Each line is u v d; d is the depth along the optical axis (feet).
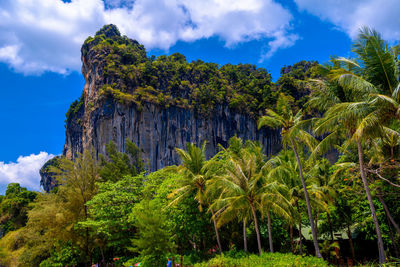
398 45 43.65
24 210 210.18
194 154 81.00
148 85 346.13
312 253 93.61
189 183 78.43
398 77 44.45
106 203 87.76
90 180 99.71
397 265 42.73
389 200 63.41
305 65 440.45
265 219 87.81
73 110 461.37
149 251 59.72
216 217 79.82
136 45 460.55
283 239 94.22
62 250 95.40
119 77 331.98
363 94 47.06
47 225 87.25
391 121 46.55
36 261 103.35
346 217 79.82
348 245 91.20
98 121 302.04
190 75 401.70
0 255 109.81
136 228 90.27
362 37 43.65
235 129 365.61
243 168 73.72
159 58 442.50
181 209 80.43
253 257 62.39
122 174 124.36
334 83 51.08
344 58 48.06
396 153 55.36
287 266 52.60
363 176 47.37
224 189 69.72
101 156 140.36
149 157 305.32
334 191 74.59
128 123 303.48
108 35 450.71
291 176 79.10
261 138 366.02
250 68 502.38
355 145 62.90
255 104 380.99
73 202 91.91
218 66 473.26
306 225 98.78
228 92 392.06
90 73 371.35
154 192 96.27
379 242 45.06
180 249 87.61
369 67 44.80
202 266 59.62
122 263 82.33
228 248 93.40
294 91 370.53
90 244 90.99
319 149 55.77
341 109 45.01
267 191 66.13
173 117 334.65
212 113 359.46
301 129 60.34
